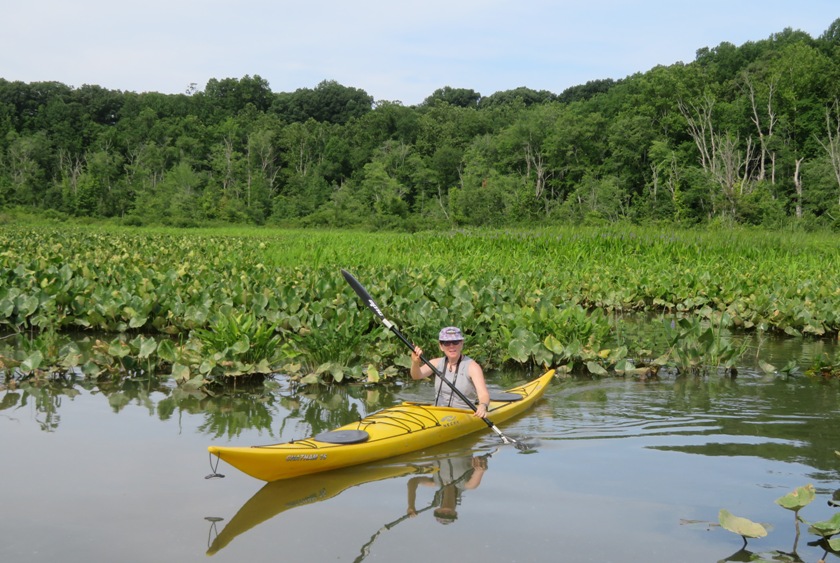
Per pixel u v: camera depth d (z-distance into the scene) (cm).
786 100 7569
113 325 1142
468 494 526
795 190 7312
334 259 1922
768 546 444
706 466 582
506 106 12031
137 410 729
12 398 764
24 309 1125
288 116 14312
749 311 1289
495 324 1059
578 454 615
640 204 6994
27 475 549
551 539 452
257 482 548
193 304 1186
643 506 503
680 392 828
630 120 8144
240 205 8562
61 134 12481
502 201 7506
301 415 725
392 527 470
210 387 832
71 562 420
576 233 2484
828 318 1221
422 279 1425
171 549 438
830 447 629
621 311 1473
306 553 433
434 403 717
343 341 901
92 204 8519
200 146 11612
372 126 11675
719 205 5394
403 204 8125
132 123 12825
